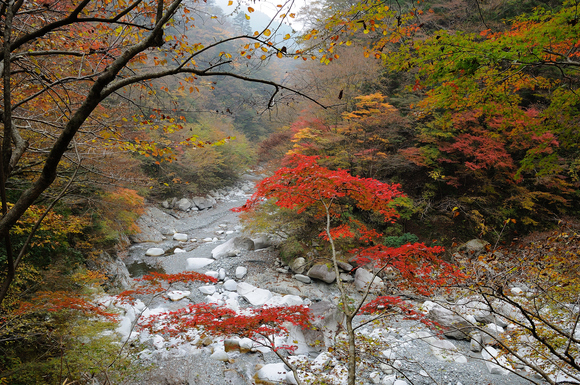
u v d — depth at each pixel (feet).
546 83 17.28
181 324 17.25
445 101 17.48
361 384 21.11
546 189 44.06
